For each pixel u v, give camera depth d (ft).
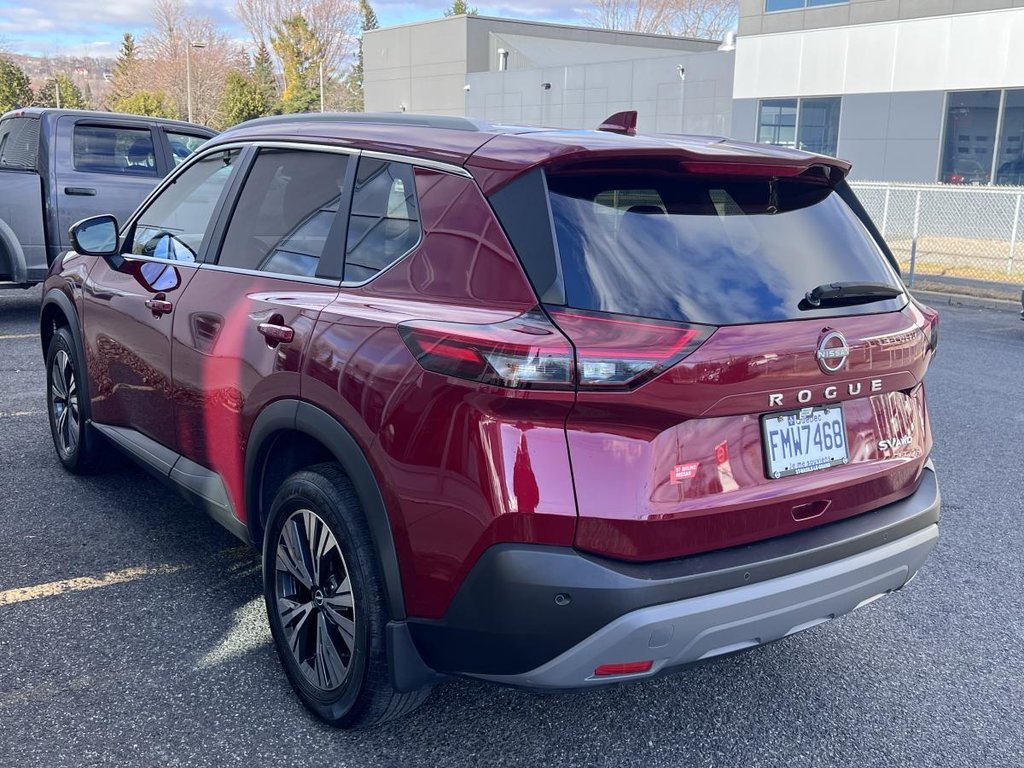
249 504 10.41
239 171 11.82
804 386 8.32
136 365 12.92
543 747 9.30
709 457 7.95
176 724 9.39
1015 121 65.98
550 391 7.32
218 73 284.82
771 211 9.20
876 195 64.03
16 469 16.74
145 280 12.78
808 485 8.57
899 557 9.14
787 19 78.59
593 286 7.74
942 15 68.90
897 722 9.96
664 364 7.45
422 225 8.87
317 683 9.43
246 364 10.14
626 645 7.52
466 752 9.15
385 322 8.45
